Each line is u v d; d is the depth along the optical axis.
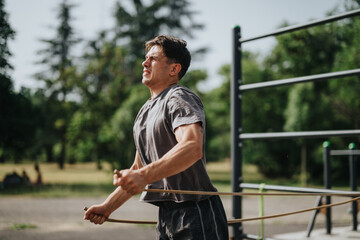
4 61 11.41
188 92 1.78
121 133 23.27
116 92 25.58
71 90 27.20
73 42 44.75
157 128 1.80
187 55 1.98
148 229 8.23
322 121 22.31
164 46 1.94
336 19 2.98
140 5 34.22
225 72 30.30
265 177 29.22
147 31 33.69
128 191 1.46
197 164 1.80
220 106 34.34
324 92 22.00
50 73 43.34
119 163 23.61
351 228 4.91
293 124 21.94
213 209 1.87
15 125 18.17
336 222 8.17
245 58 27.47
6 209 11.17
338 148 24.66
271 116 26.86
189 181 1.82
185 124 1.63
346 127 23.59
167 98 1.79
